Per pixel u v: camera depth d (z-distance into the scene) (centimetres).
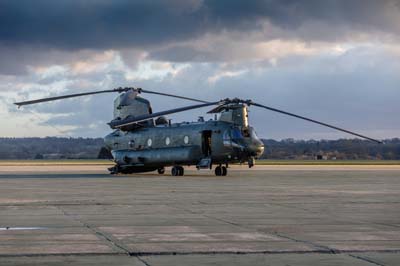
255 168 7350
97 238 1322
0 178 4300
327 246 1223
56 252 1148
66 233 1397
